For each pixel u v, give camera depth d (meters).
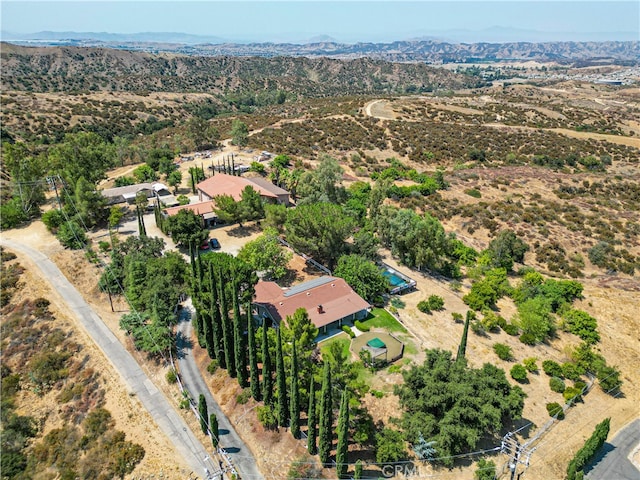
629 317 69.56
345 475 41.03
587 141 162.25
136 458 43.06
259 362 51.66
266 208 82.56
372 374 51.75
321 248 71.12
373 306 65.56
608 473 44.62
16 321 60.38
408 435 42.06
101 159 108.94
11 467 43.41
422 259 73.44
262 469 42.22
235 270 56.75
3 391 51.16
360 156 142.50
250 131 169.75
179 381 51.53
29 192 90.31
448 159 145.50
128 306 65.00
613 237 92.31
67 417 48.62
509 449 44.69
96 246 80.50
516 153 151.50
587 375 57.03
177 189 111.75
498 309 68.31
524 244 84.81
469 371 44.31
